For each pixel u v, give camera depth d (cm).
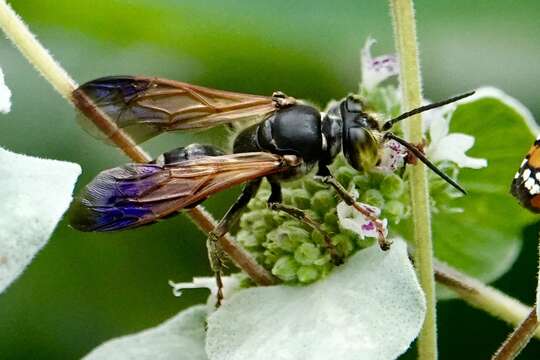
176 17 29
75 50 29
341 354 26
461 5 29
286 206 27
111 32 29
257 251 27
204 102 27
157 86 27
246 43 29
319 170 27
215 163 26
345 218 26
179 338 27
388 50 29
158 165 26
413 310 26
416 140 26
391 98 27
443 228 29
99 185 26
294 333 26
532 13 29
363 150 26
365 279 26
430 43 29
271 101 27
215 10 29
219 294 27
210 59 29
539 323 26
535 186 25
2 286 25
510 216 29
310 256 26
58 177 25
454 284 27
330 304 26
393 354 25
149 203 26
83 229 26
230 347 26
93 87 27
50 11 29
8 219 25
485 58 29
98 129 27
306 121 27
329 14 29
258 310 26
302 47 29
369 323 26
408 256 26
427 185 26
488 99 28
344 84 29
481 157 28
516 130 28
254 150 27
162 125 27
